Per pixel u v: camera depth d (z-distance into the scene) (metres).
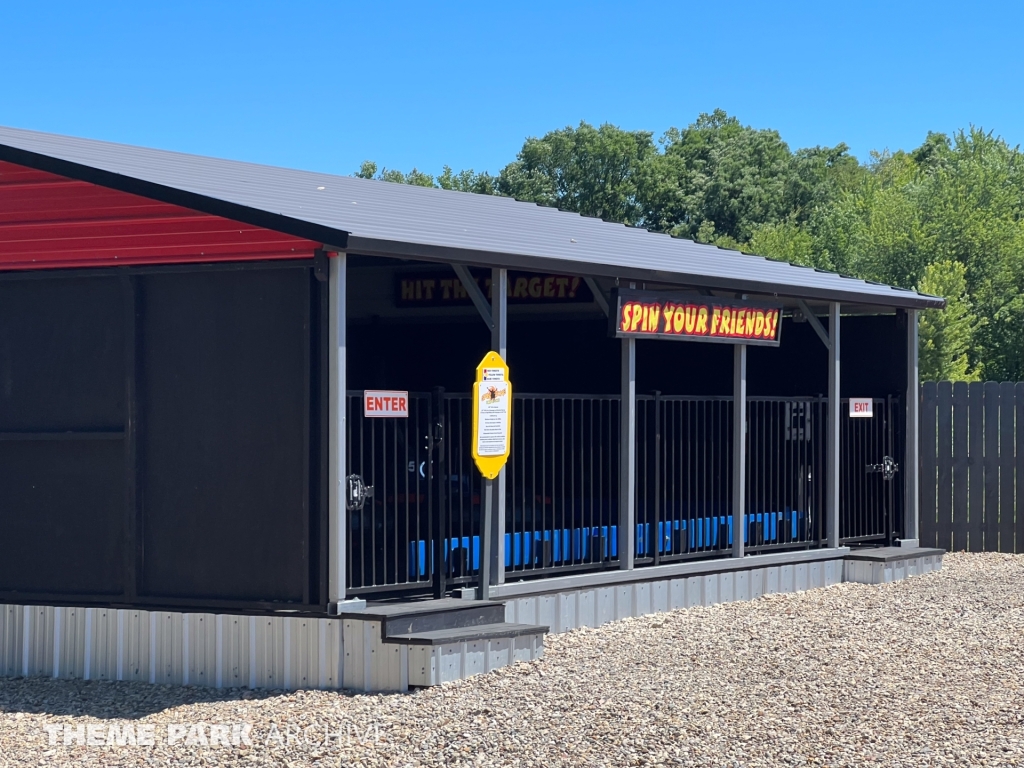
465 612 8.31
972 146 52.88
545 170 74.88
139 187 7.79
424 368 14.73
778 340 11.46
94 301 8.64
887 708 7.00
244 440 8.09
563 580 9.45
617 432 13.54
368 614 7.68
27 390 8.82
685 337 10.38
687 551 10.97
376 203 10.12
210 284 8.20
